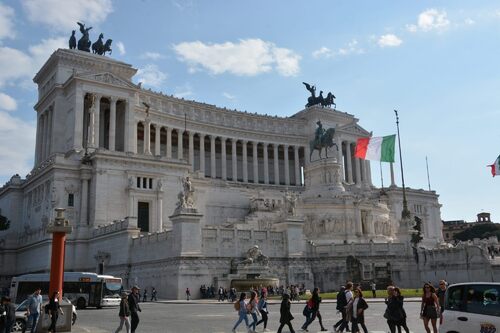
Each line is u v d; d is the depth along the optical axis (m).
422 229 129.50
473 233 187.00
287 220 68.81
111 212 88.19
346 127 154.50
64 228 30.27
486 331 18.23
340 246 70.50
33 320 26.55
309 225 88.00
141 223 91.62
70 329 29.48
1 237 104.62
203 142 136.38
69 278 52.22
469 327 18.78
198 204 100.94
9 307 25.08
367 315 36.75
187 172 98.31
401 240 74.56
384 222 95.56
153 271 64.00
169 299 59.25
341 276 69.00
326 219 88.31
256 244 65.75
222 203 105.19
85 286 52.16
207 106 138.50
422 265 71.44
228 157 149.25
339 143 151.12
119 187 90.00
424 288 22.80
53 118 112.44
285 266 66.81
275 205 100.69
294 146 152.25
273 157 155.50
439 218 135.25
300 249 68.81
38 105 122.75
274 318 35.94
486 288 18.98
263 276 62.28
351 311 24.31
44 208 90.75
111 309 51.28
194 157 144.62
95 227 84.69
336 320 33.94
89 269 82.56
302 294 60.28
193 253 59.81
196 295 58.97
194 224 60.62
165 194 94.56
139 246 68.62
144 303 53.81
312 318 28.00
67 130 109.56
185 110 134.50
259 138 146.25
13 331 31.56
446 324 19.66
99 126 116.50
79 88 107.94
